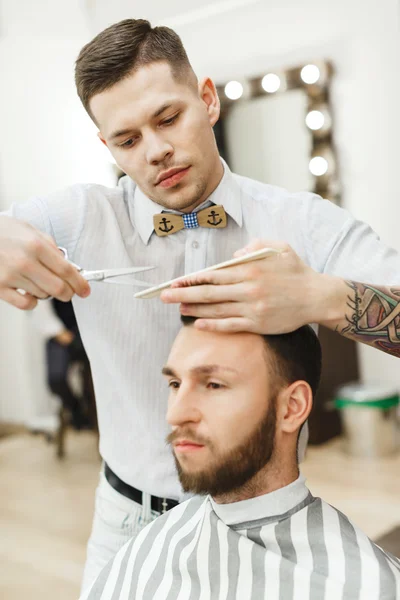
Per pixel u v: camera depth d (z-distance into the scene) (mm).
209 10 3881
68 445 4352
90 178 4551
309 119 3715
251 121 3877
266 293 870
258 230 1162
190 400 905
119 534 1245
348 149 3717
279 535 917
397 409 3600
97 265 1178
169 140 981
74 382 4480
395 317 966
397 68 3527
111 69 958
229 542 942
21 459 4160
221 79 3951
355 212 3764
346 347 3801
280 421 926
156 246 1169
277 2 3725
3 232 910
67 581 2523
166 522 1065
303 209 1144
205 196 1116
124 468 1224
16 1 4566
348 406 3490
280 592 887
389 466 3322
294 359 922
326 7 3629
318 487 3102
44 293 916
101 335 1199
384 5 3500
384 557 884
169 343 1170
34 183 4832
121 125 979
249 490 931
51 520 3121
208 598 949
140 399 1196
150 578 1018
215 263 1158
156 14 4051
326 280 925
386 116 3604
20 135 4812
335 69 3670
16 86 4738
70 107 4520
